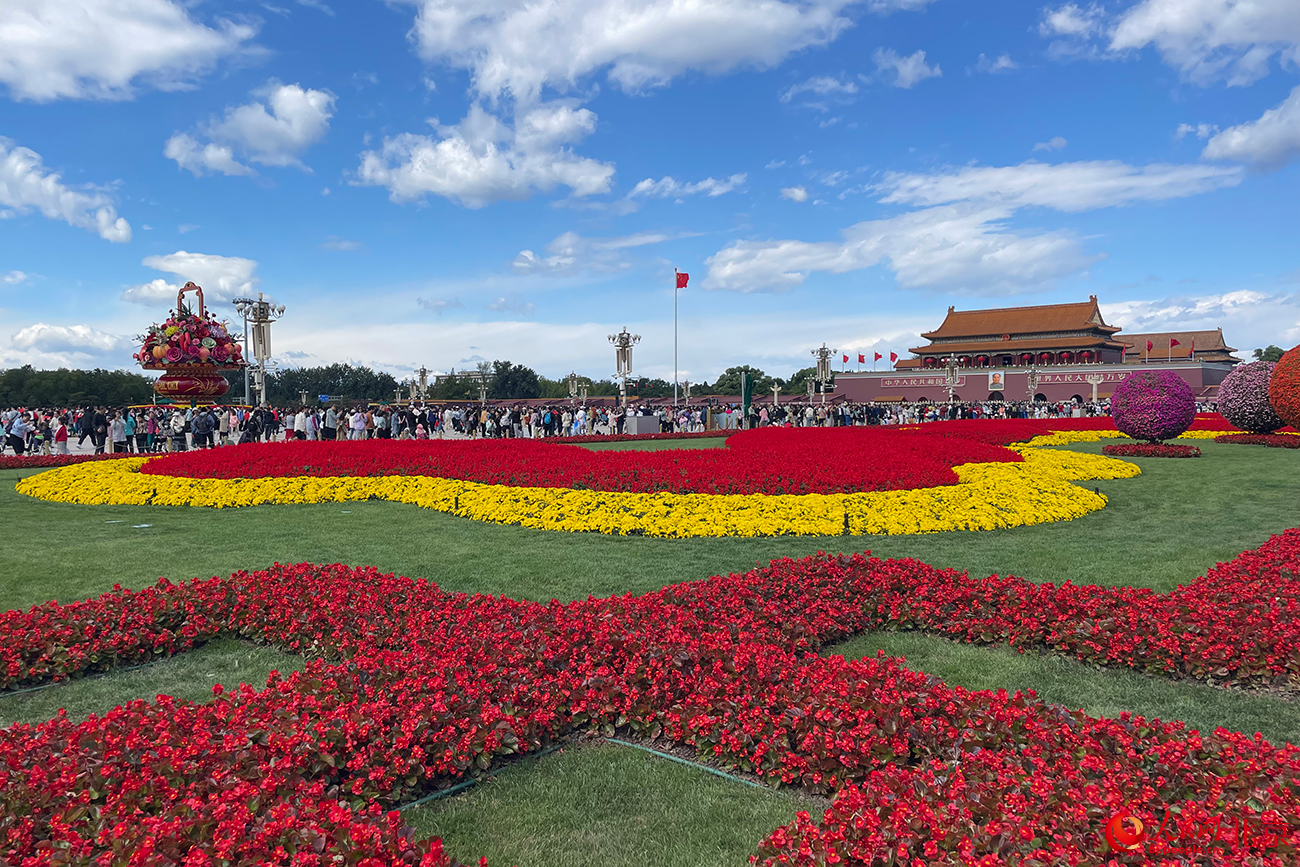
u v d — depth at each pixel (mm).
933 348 77688
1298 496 12688
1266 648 4945
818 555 7262
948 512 10281
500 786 3846
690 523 9867
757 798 3729
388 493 13078
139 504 12609
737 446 16656
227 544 9398
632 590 7238
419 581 6656
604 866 3213
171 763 3328
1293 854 2637
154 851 2695
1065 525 10398
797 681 4273
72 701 4871
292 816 2857
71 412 34469
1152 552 8664
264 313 32688
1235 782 3123
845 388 77750
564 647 4887
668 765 4059
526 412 37469
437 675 4359
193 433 23625
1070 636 5430
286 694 4195
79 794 3137
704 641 4902
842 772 3691
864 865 2756
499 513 10820
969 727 3779
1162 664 5098
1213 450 21141
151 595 6113
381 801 3656
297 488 13078
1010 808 2949
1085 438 27094
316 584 6410
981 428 28000
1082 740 3555
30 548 9148
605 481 11953
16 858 2775
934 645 5789
